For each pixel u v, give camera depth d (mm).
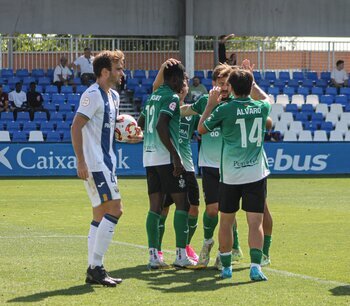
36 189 24875
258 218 10531
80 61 36406
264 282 10383
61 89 35562
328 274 11031
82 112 9914
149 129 11461
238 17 38062
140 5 37062
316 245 13875
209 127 10523
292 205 20938
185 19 37094
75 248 13203
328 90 38562
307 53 40719
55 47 38719
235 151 10438
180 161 11203
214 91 10812
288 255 12734
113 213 10094
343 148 31438
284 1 38531
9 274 10711
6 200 21750
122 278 10617
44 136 32812
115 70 10102
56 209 19688
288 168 31031
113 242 14102
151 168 11523
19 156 29719
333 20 39156
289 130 34375
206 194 11555
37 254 12516
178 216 11414
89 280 10109
